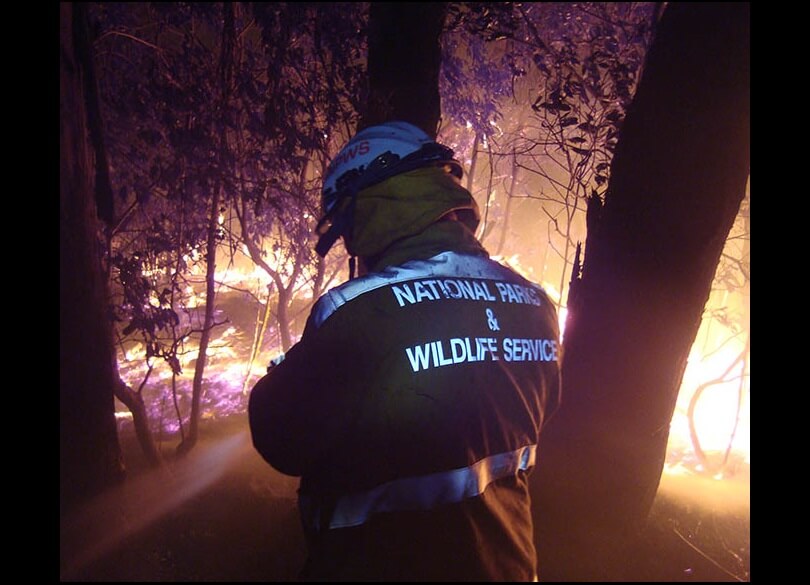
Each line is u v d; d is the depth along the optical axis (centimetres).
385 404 121
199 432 489
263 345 722
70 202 223
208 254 410
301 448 126
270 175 422
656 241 225
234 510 333
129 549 265
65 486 241
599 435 247
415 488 123
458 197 141
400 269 130
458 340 126
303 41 447
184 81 395
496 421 131
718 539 349
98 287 244
